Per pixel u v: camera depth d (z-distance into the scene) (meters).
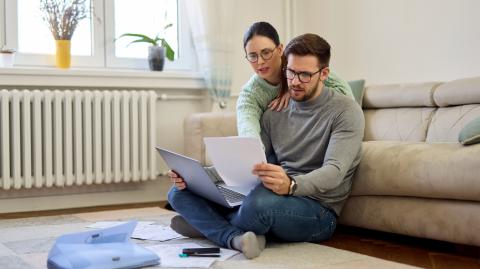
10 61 3.26
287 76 2.10
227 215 2.13
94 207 3.47
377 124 3.08
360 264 1.82
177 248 2.03
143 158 3.53
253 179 1.98
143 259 1.76
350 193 2.30
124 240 1.86
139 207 3.43
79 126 3.32
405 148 2.17
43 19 3.44
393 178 2.13
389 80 3.52
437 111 2.84
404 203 2.15
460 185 1.93
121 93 3.45
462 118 2.66
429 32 3.25
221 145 1.90
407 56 3.39
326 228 2.15
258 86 2.39
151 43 3.72
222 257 1.89
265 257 1.91
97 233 1.82
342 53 3.83
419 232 2.10
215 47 3.72
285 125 2.25
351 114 2.07
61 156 3.29
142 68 3.79
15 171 3.18
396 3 3.44
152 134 3.54
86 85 3.43
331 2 3.89
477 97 2.62
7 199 3.30
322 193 2.13
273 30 2.35
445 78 3.18
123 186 3.64
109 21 3.67
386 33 3.52
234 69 3.95
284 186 1.93
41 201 3.39
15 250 2.11
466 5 3.04
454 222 1.98
